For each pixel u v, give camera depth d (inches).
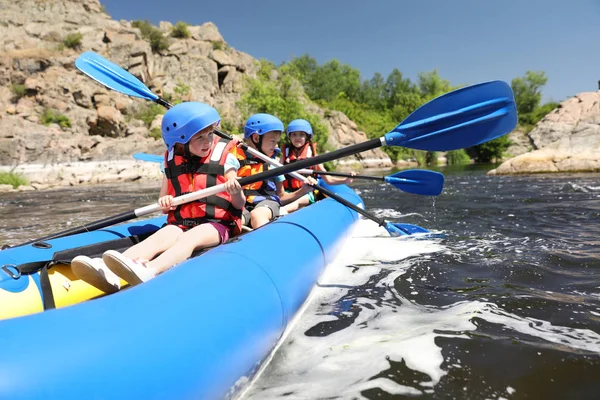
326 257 106.4
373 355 65.9
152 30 1446.9
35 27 1312.7
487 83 94.2
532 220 174.9
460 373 59.2
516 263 110.3
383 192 350.6
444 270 108.0
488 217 189.5
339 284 102.0
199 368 49.4
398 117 1961.1
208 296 58.7
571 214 184.4
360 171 889.5
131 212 99.3
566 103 984.3
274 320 67.5
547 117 983.6
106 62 135.0
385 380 58.7
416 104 1964.8
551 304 81.8
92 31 1317.7
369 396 55.2
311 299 92.8
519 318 76.1
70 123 1018.1
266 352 64.5
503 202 239.3
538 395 53.2
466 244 136.8
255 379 61.2
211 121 89.3
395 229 141.1
